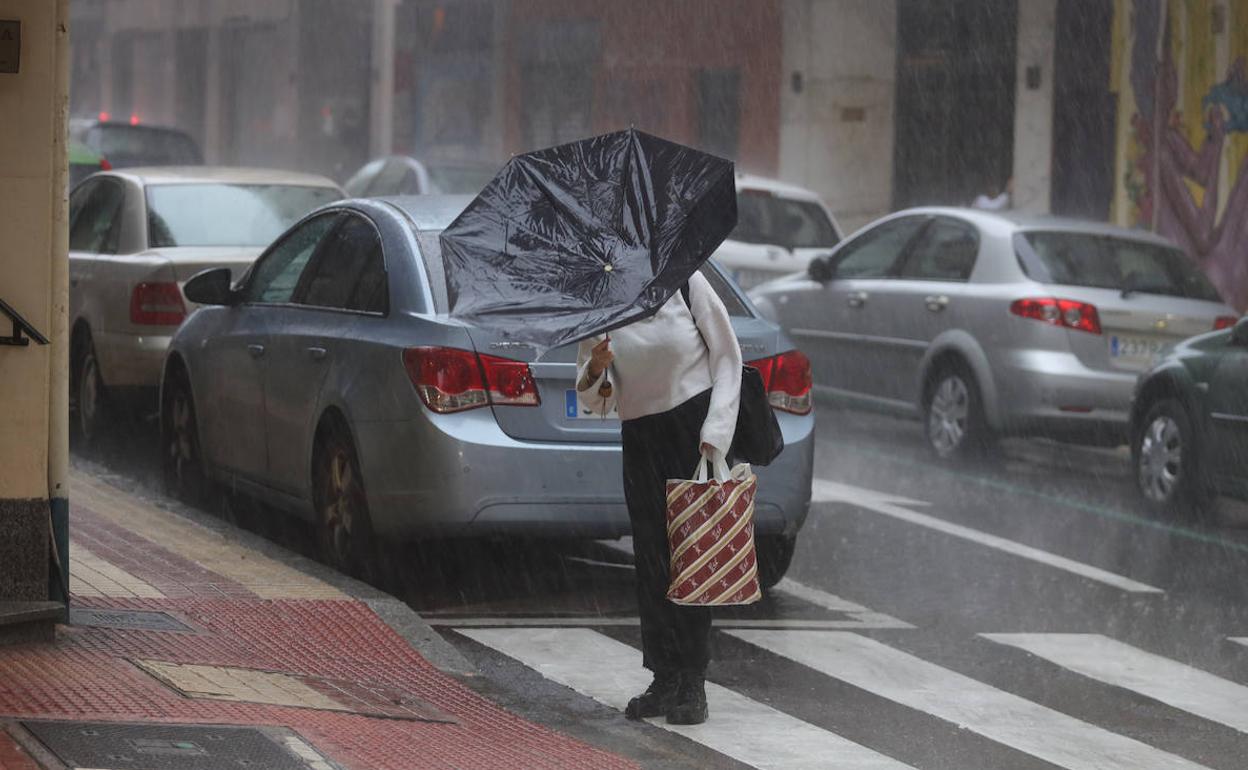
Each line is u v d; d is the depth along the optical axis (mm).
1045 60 66875
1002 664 22172
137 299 33156
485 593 24703
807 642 22891
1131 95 63000
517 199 18156
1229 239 58125
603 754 17328
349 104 112562
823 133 77188
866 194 75938
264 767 15484
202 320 29438
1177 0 60812
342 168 113250
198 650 19641
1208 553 29812
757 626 23672
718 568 18094
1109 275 37625
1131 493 36188
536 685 20281
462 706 18938
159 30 135250
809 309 42656
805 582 26438
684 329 18406
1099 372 36594
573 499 22828
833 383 41906
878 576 27016
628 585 25484
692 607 18766
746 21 80812
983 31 70875
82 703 17000
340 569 24578
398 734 17234
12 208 18922
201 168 37250
